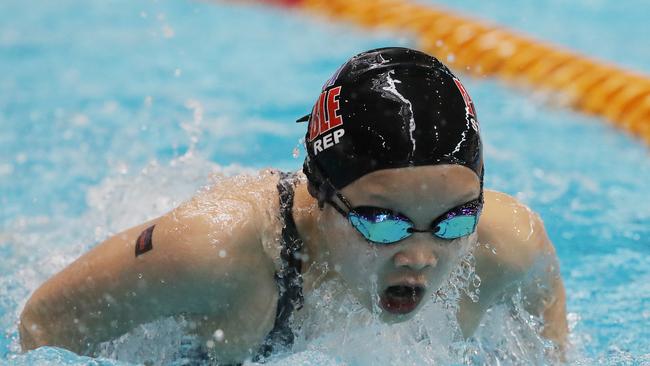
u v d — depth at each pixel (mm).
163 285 6406
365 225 5555
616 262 11062
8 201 13188
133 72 19781
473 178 5586
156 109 17266
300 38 22422
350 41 21953
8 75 19578
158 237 6426
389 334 7016
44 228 11969
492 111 17641
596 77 18891
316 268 6391
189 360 7078
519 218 7086
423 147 5453
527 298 7391
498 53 20484
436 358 7160
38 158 14906
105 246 6824
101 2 26125
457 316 7066
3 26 23734
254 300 6457
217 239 6258
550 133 16453
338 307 6598
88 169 14359
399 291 5879
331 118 5824
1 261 10836
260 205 6527
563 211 12898
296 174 6797
